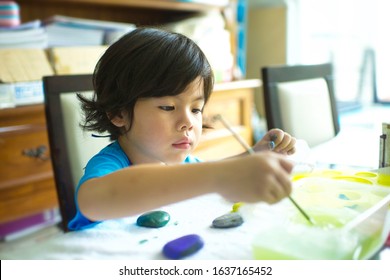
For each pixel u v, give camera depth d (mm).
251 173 367
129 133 602
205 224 480
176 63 552
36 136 1297
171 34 606
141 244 432
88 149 771
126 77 563
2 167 1222
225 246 411
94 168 542
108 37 1528
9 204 1260
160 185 414
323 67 1264
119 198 428
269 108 1062
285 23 2217
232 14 1927
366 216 402
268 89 1063
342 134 1054
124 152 628
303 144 729
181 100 563
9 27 1273
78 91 787
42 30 1339
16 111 1211
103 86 604
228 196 384
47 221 1479
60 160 744
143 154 600
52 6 1602
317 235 369
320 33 2256
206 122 827
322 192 499
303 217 424
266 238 375
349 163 711
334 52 2199
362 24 2102
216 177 387
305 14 2258
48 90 748
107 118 632
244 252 396
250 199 369
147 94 548
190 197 405
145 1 1575
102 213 446
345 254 356
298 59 2277
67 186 743
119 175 442
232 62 1901
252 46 2381
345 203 460
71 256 407
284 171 369
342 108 1681
